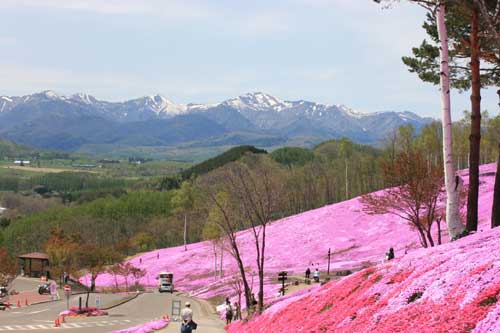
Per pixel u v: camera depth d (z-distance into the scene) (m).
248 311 50.47
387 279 25.95
